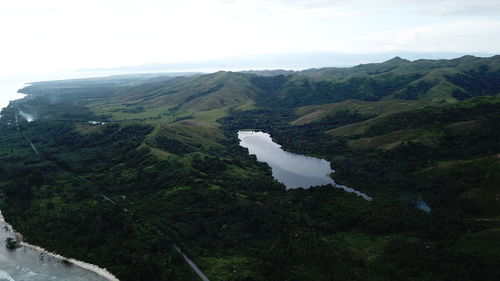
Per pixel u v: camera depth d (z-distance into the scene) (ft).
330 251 493.36
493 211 581.12
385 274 437.17
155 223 599.98
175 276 454.81
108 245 541.75
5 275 484.33
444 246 480.64
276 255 481.46
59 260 521.65
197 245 529.86
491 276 406.00
